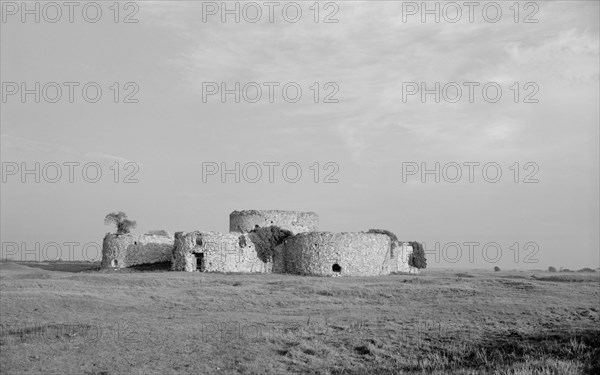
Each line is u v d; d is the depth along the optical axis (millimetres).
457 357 26797
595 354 25547
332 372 25516
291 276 62156
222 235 66375
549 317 35844
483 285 51156
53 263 87188
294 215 74000
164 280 53219
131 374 25109
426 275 68062
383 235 68688
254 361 26594
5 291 44594
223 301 42906
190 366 26078
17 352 28094
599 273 86562
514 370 23031
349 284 51031
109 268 69875
